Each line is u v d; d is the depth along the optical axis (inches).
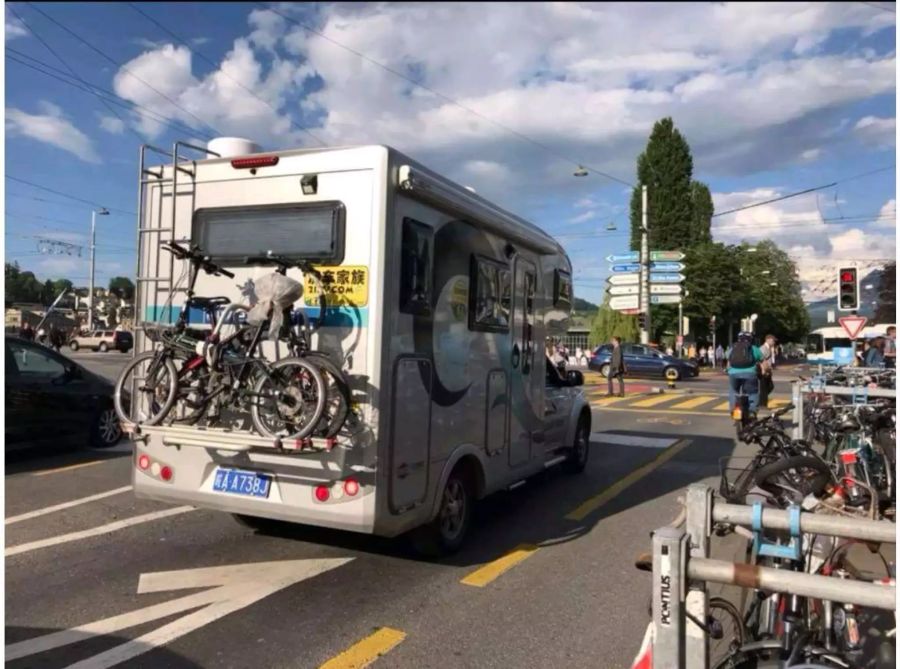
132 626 161.2
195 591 182.7
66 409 355.3
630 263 1218.0
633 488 315.0
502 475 243.8
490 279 232.5
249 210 193.3
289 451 172.6
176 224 204.5
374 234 176.4
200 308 200.4
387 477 177.2
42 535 227.3
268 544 221.3
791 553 103.3
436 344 199.2
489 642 156.5
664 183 2348.7
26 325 1230.3
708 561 86.0
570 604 178.9
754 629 119.8
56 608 170.6
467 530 226.5
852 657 110.1
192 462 194.4
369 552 216.2
